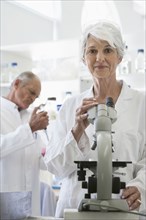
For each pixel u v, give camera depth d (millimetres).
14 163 2057
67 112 1384
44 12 4152
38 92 2148
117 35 1214
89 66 1211
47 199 2363
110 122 816
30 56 3447
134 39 2799
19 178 2062
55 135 1338
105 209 772
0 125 2100
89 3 1666
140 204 1018
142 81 2830
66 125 1352
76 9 4102
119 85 1396
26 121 2215
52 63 3217
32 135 1949
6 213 1108
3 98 2236
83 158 1171
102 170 757
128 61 2805
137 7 3445
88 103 1054
